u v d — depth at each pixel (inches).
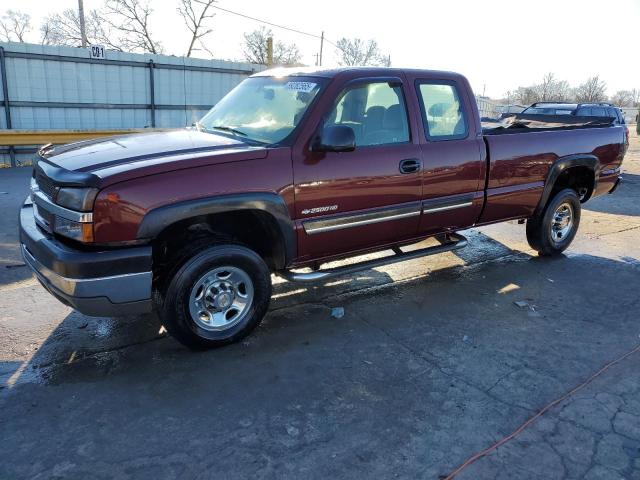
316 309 184.4
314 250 163.5
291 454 109.4
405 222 179.9
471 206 197.8
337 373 141.9
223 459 107.4
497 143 200.1
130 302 132.1
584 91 2347.4
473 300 196.2
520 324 176.1
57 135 550.6
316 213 157.6
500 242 277.7
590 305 193.9
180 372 140.1
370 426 119.5
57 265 127.6
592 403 130.6
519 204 217.5
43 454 107.3
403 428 119.1
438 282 214.7
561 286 213.2
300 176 151.3
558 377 142.7
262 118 167.8
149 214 129.5
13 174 482.0
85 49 587.8
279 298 192.9
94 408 123.3
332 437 115.3
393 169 170.1
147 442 112.0
